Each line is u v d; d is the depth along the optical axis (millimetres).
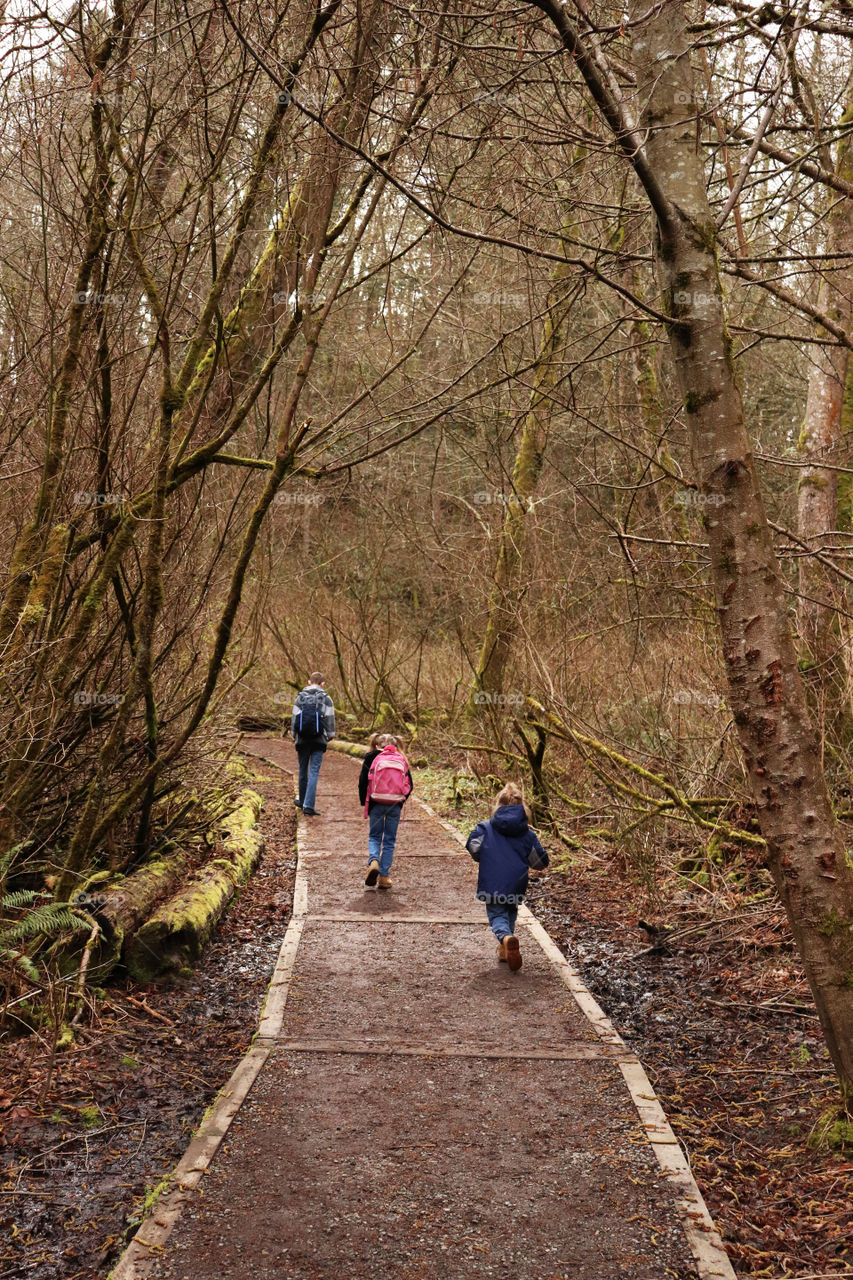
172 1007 5922
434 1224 3494
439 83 5762
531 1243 3389
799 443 9578
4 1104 4457
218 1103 4430
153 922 6254
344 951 6797
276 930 7711
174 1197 3646
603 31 4484
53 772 6520
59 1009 5062
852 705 7465
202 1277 3168
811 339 5840
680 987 6477
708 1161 4227
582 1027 5445
